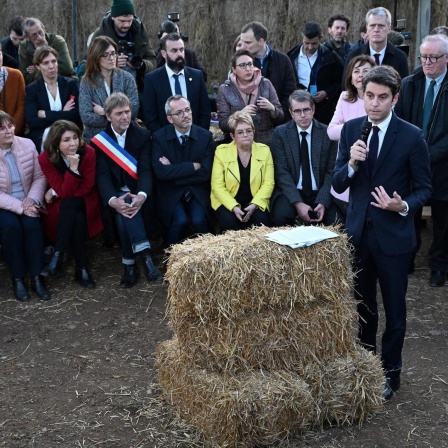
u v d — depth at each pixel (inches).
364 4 400.8
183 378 147.7
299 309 145.9
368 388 148.6
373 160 150.6
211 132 244.7
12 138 225.1
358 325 162.6
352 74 214.7
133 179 233.1
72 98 254.7
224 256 140.4
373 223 150.9
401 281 153.0
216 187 229.6
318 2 402.6
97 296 219.9
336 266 147.4
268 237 147.4
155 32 417.4
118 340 193.0
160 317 206.4
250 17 409.4
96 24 423.5
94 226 233.5
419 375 171.6
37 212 223.6
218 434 136.8
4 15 421.7
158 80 247.8
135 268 228.8
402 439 144.6
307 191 229.8
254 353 142.7
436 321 201.5
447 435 146.2
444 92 219.5
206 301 139.9
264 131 247.1
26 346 189.9
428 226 274.1
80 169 227.1
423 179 149.9
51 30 422.0
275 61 261.6
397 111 228.5
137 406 159.2
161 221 236.5
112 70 246.8
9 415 156.5
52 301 216.8
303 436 144.4
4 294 221.9
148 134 236.5
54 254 225.5
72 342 192.1
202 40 413.7
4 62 279.0
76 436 148.0
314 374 145.6
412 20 399.9
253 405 136.1
